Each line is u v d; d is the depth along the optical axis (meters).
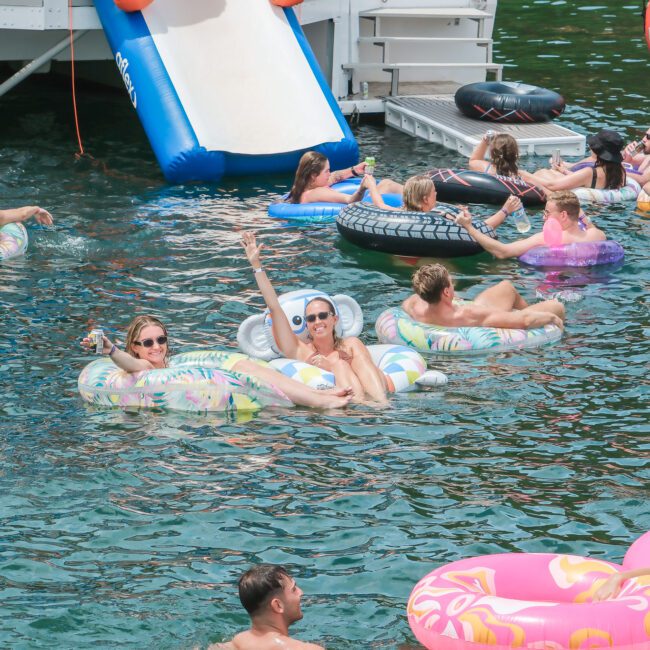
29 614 19.03
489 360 31.16
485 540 21.58
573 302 35.75
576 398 28.53
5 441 26.02
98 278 37.62
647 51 80.06
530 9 96.81
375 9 64.44
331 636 18.47
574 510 22.72
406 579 20.22
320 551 21.23
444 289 32.22
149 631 18.61
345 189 47.25
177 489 23.80
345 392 28.11
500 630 16.45
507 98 57.69
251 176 51.88
